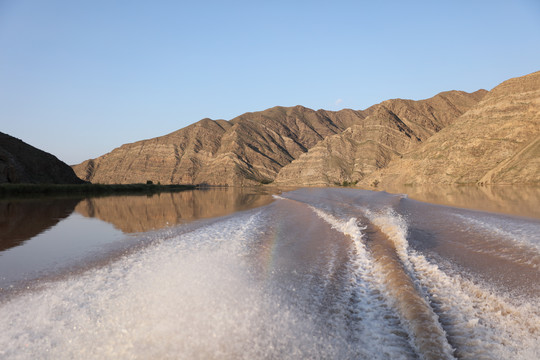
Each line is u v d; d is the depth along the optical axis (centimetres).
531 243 1009
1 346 452
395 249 1023
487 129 10088
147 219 1925
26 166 6412
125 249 1104
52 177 6975
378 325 526
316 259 959
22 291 686
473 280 698
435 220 1548
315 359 418
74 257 1001
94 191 5678
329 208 2414
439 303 598
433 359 404
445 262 845
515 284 666
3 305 605
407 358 424
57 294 659
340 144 18025
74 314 555
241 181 19488
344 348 449
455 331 488
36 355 430
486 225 1355
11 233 1451
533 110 9462
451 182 9312
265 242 1208
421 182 10150
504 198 2938
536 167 6888
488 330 482
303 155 19075
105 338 471
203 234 1385
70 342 462
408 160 12031
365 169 15550
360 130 18638
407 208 2127
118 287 694
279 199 3734
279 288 697
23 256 1019
